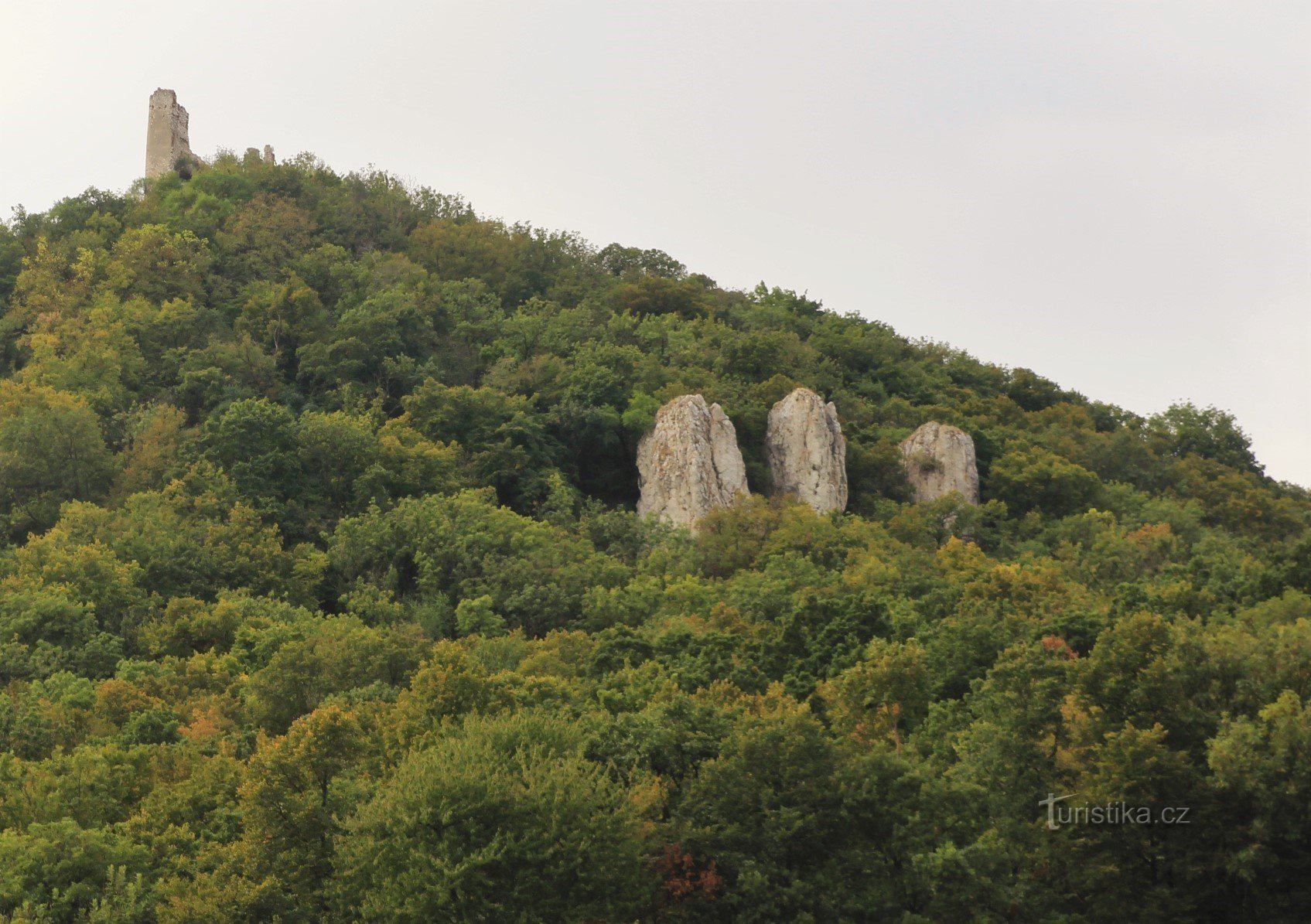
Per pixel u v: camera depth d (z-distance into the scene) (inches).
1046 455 5295.3
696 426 4950.8
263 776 2135.8
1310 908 2031.3
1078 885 2103.8
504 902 1972.2
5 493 4485.7
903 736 2598.4
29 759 2682.1
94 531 4020.7
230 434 4539.9
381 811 2033.7
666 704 2385.6
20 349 5605.3
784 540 4252.0
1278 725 2101.4
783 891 1989.4
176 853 2213.3
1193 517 5064.0
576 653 3253.0
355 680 3034.0
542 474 4840.1
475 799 2011.6
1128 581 3767.2
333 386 5310.0
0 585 3673.7
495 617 3703.3
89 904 2073.1
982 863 2016.5
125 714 2886.3
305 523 4426.7
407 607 3954.2
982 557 4055.1
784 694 2797.7
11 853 2089.1
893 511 4845.0
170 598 3816.4
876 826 2063.2
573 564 4023.1
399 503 4382.4
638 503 4958.2
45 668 3260.3
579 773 2112.5
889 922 1995.6
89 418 4630.9
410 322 5605.3
